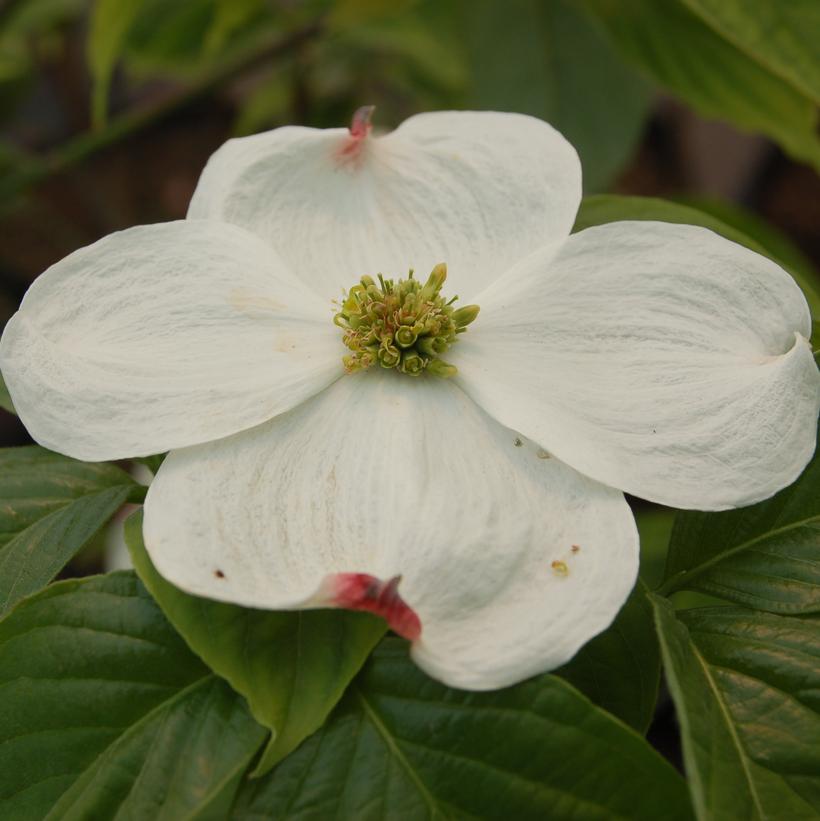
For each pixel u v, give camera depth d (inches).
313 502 10.8
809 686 10.7
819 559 11.3
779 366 10.8
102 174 28.0
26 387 10.8
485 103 20.1
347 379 11.3
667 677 10.2
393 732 10.4
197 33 20.6
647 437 10.9
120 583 10.8
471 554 10.5
